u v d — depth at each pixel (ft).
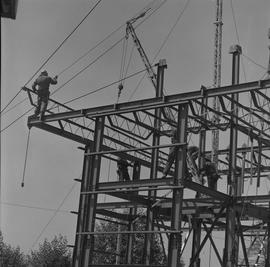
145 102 91.86
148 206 107.04
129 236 116.57
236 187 107.34
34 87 101.30
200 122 95.96
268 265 107.76
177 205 83.66
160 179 87.15
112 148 108.27
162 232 82.23
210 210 102.37
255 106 85.15
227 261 92.38
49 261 204.03
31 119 103.04
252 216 100.32
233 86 82.79
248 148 117.29
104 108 96.22
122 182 91.45
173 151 92.48
